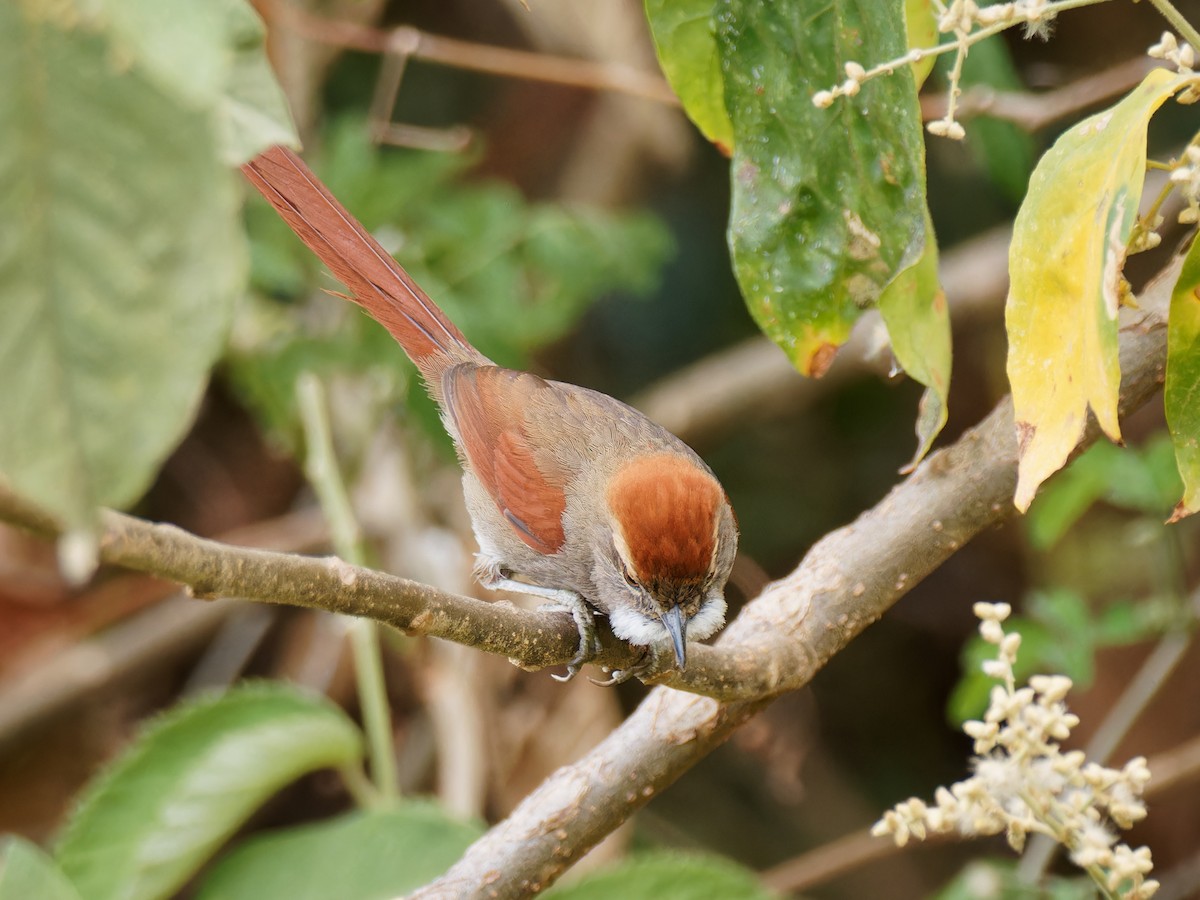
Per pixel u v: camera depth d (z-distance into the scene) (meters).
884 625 17.80
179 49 2.83
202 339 2.81
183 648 15.90
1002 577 17.38
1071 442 5.38
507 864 6.80
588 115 17.23
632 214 15.24
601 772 6.94
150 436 2.78
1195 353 5.73
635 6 15.00
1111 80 10.21
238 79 3.73
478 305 12.69
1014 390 5.53
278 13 13.00
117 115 2.82
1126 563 15.55
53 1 2.80
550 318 12.98
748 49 6.71
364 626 10.66
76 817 9.45
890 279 6.72
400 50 12.79
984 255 15.12
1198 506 5.78
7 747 15.25
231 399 17.08
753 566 14.68
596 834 6.90
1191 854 14.45
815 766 17.14
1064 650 10.77
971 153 15.09
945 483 7.20
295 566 5.10
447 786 12.23
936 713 17.58
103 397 2.77
